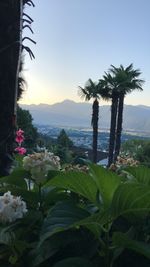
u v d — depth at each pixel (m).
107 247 1.03
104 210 1.00
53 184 1.13
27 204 1.32
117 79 24.44
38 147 1.41
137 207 1.01
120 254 1.03
